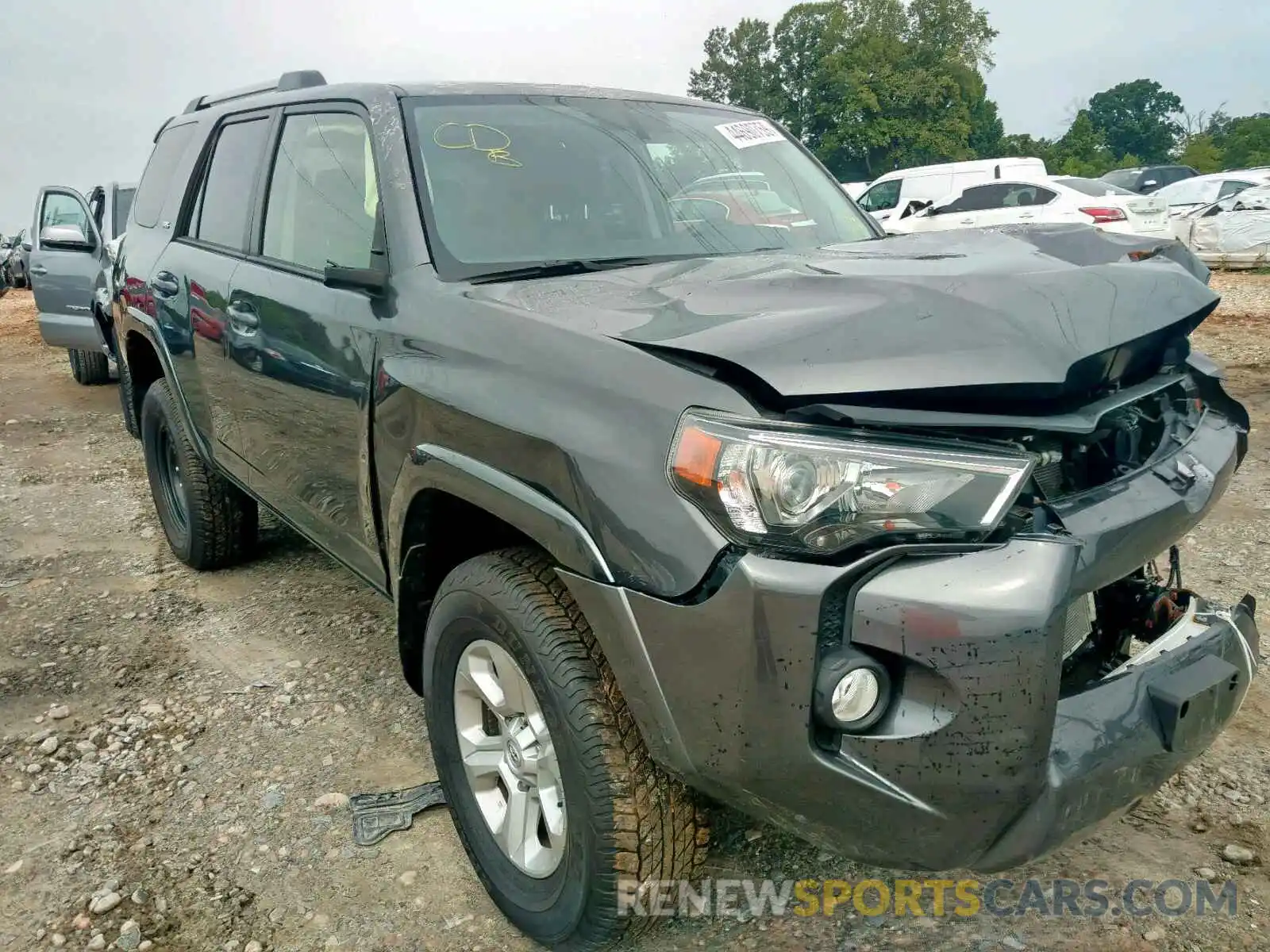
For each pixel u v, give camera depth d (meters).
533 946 2.25
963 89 64.25
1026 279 2.00
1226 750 2.88
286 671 3.59
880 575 1.67
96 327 8.25
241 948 2.27
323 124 3.21
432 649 2.37
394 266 2.61
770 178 3.40
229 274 3.49
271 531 5.09
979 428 1.75
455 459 2.17
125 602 4.28
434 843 2.63
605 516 1.82
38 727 3.25
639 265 2.71
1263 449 5.91
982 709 1.65
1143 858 2.46
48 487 6.18
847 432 1.69
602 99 3.35
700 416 1.74
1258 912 2.27
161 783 2.92
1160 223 14.74
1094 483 2.01
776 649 1.67
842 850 1.83
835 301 1.96
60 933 2.32
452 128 2.92
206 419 3.87
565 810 2.04
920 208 16.39
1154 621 2.15
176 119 4.77
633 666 1.83
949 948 2.21
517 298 2.32
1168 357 2.23
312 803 2.81
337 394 2.74
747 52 66.06
